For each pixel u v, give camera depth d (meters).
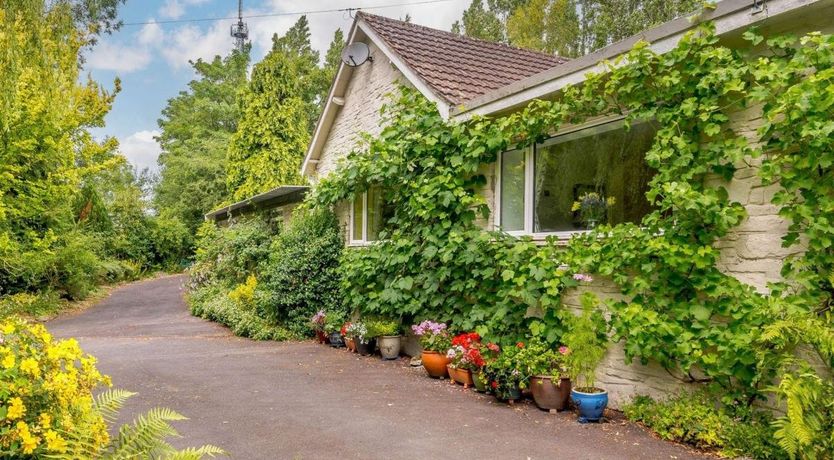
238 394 5.40
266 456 3.70
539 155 6.14
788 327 3.40
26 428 2.40
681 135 4.32
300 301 9.29
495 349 5.57
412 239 7.48
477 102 6.50
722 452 3.67
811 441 3.02
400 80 9.06
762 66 3.78
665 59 4.36
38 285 13.67
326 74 31.81
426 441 4.02
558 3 26.14
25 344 2.78
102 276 18.58
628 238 4.68
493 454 3.75
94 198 20.50
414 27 10.34
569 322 4.94
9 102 7.37
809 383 3.22
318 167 12.84
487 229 6.76
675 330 4.21
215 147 29.28
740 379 3.94
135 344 8.71
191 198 27.70
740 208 4.04
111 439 3.10
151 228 24.11
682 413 4.05
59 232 14.28
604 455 3.73
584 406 4.45
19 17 6.76
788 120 3.63
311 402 5.12
